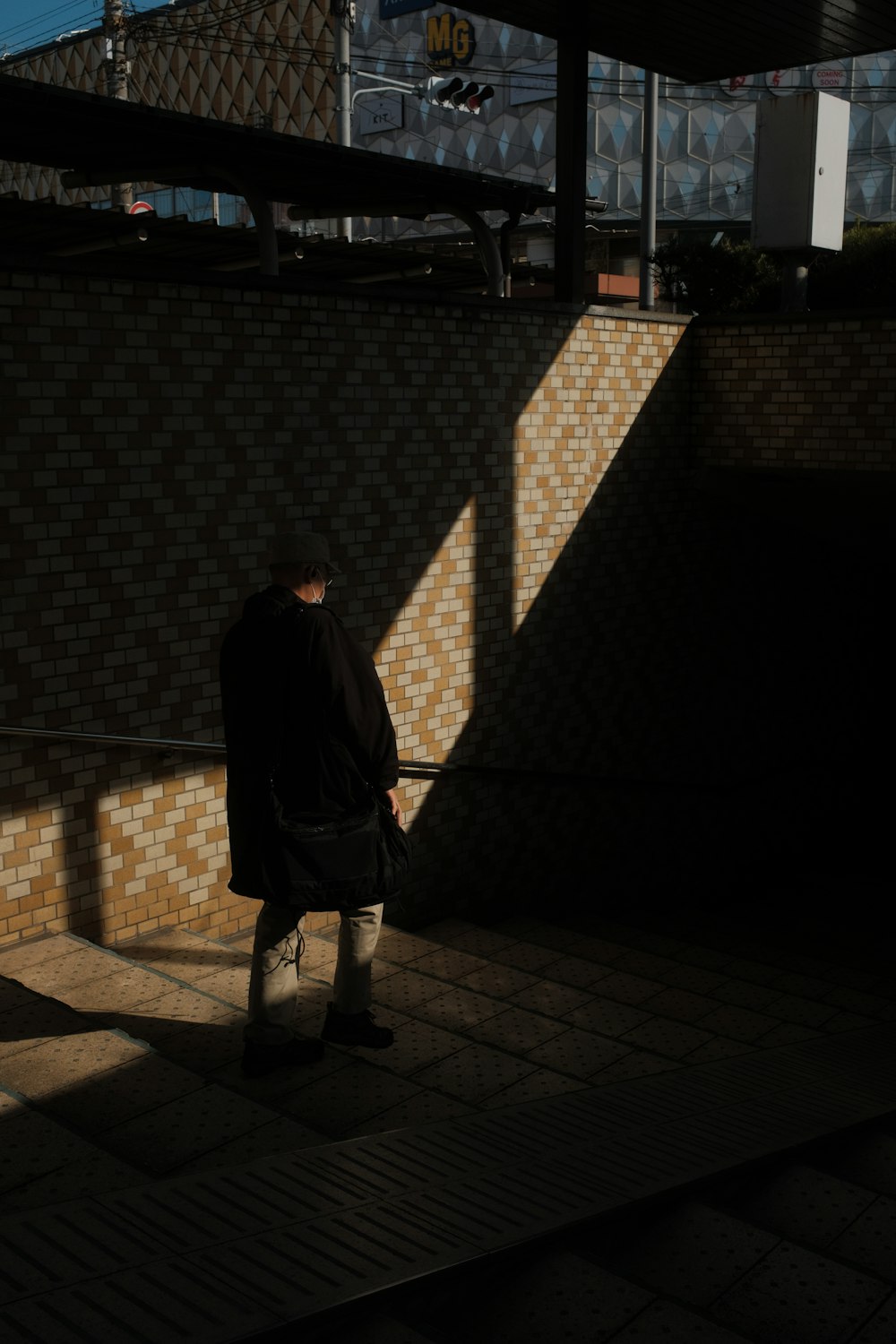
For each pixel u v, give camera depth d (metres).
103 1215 2.41
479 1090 3.77
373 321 5.79
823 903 9.69
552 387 6.90
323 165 6.86
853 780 10.78
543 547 7.03
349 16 18.70
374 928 3.88
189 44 38.09
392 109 44.19
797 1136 3.42
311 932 5.77
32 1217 2.36
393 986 4.98
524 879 7.35
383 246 9.36
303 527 5.62
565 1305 2.37
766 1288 2.57
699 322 7.90
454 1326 2.33
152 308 4.88
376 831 3.58
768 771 9.47
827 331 7.36
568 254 7.26
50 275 4.54
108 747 4.99
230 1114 3.23
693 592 8.34
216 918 5.55
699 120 41.06
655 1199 2.81
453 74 42.66
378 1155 2.96
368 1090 3.59
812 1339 2.39
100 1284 2.09
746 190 40.91
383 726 3.48
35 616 4.66
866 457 7.31
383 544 6.04
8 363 4.45
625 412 7.48
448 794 6.72
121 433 4.84
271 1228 2.42
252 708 3.47
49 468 4.62
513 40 41.41
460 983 5.30
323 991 4.51
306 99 35.91
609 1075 4.20
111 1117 3.19
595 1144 3.19
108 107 5.75
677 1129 3.40
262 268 6.64
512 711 7.03
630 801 8.20
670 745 8.38
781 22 7.62
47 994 4.27
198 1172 2.84
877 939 8.87
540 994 5.21
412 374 6.04
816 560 9.57
